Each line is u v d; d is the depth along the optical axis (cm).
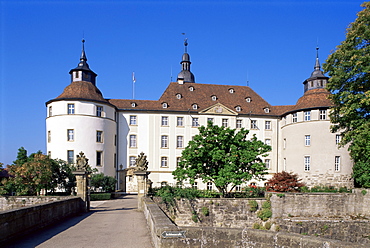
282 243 755
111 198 3972
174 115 5184
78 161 2434
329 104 4581
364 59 2488
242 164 2970
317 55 5062
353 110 2605
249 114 5316
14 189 3356
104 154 4641
